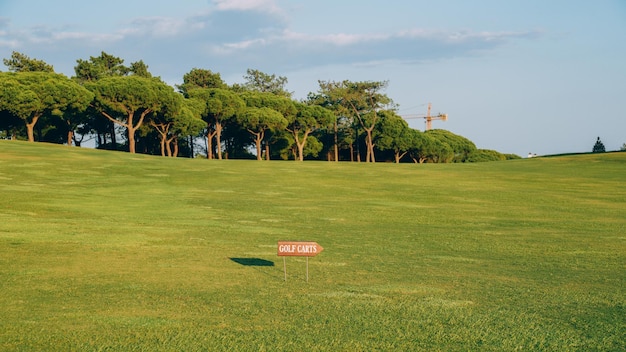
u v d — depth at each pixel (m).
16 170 33.84
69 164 38.47
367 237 16.02
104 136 84.69
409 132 101.75
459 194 31.83
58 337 6.48
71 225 16.00
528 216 23.25
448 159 116.25
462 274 10.80
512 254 13.66
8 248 11.93
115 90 64.00
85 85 68.00
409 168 48.78
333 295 8.75
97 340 6.43
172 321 7.20
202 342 6.46
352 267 11.20
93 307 7.73
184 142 96.94
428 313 7.86
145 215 19.52
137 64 106.56
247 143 93.62
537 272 11.28
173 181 33.53
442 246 14.69
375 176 41.19
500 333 7.06
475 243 15.40
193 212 20.95
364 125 101.44
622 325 7.48
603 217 23.34
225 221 18.62
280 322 7.29
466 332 7.06
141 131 78.12
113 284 9.09
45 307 7.66
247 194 28.69
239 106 80.81
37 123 75.69
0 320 7.02
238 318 7.41
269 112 80.50
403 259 12.41
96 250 12.12
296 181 36.25
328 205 25.06
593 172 46.50
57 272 9.85
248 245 13.67
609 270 11.71
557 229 19.25
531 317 7.78
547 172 46.59
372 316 7.65
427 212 23.66
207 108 79.00
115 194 26.61
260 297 8.52
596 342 6.79
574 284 10.10
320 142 101.00
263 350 6.26
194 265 10.86
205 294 8.62
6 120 63.66
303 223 18.92
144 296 8.39
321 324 7.24
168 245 13.20
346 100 97.81
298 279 9.90
